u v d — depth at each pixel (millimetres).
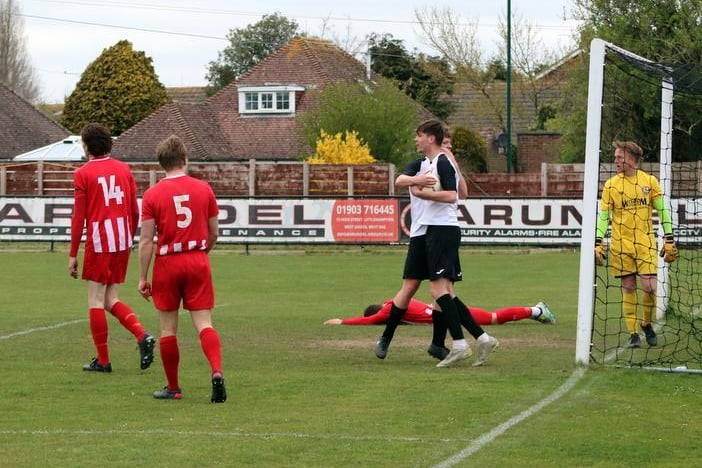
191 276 19312
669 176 32031
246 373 22734
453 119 141500
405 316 30969
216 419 18047
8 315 34062
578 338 23656
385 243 66125
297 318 33469
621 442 16438
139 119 137750
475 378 21984
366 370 23250
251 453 15695
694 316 32688
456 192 23359
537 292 42375
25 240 66750
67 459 15336
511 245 65938
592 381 21531
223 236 66438
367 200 66062
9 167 77375
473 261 59969
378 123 94062
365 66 128375
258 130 115188
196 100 187625
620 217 26469
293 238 66250
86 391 20641
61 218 66625
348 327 31078
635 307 26656
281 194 72750
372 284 46719
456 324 23422
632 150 26250
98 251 22578
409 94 141125
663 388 20812
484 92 137250
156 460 15281
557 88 133750
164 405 19250
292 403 19406
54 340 28062
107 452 15734
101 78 137875
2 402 19531
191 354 25516
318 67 120062
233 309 36375
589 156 23297
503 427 17406
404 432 17078
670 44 76438
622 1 81250
